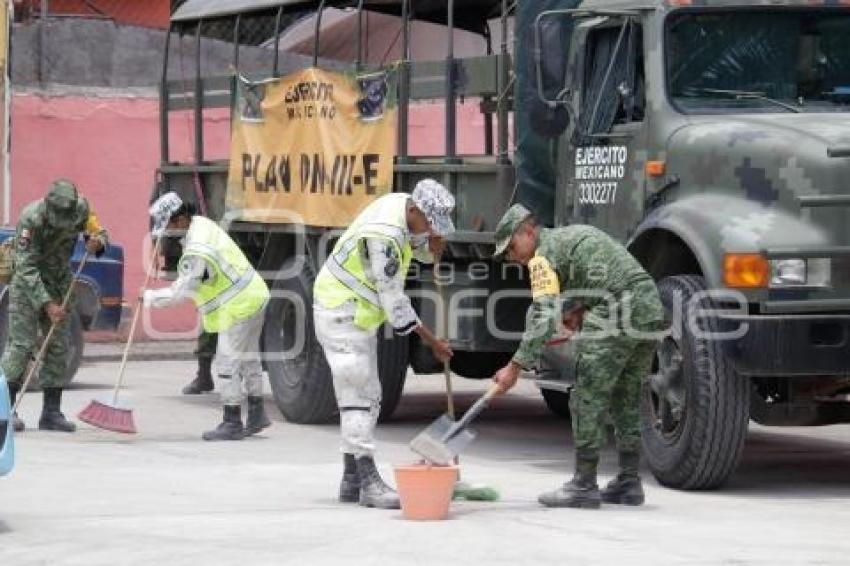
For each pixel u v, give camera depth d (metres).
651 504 15.85
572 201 18.84
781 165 16.33
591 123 18.52
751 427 23.50
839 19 18.22
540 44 18.14
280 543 13.51
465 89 19.78
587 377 15.27
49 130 33.97
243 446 20.27
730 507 15.73
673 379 16.70
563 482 17.33
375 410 15.62
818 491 17.11
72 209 21.20
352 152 21.48
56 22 33.97
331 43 26.86
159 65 34.59
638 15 17.95
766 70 18.08
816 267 16.09
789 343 15.90
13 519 14.82
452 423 15.00
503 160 19.08
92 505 15.62
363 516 14.84
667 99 17.64
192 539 13.72
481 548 13.22
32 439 20.58
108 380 28.55
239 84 24.48
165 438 21.02
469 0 22.75
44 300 21.06
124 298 34.28
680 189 17.31
